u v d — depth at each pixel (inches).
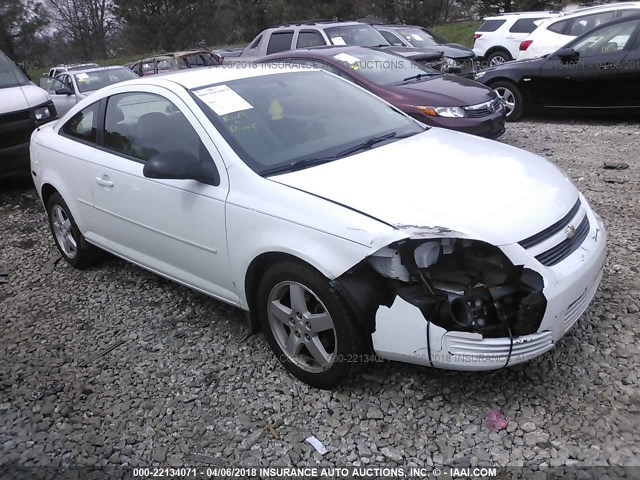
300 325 122.6
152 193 147.9
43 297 182.9
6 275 202.2
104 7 1684.3
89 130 177.8
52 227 205.0
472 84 299.3
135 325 159.8
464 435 109.4
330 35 416.8
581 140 317.4
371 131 154.6
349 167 129.7
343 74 300.7
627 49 335.0
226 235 131.2
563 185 128.2
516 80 378.6
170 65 663.1
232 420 119.6
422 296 106.7
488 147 145.3
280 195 121.6
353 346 114.3
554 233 113.3
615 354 126.3
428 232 105.0
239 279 132.2
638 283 153.6
